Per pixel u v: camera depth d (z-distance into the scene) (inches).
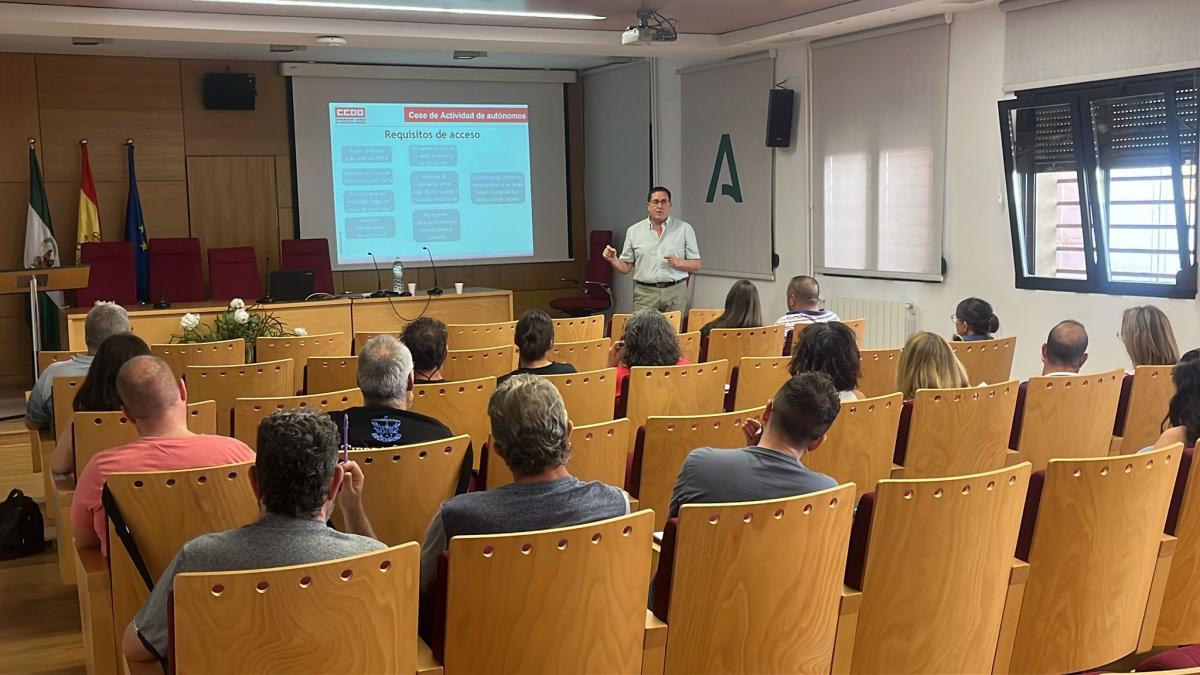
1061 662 101.0
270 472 76.2
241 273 395.5
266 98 421.7
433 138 450.0
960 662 93.7
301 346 215.3
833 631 89.7
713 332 209.5
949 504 88.6
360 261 440.5
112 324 177.5
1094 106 244.2
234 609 68.2
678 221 327.9
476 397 148.6
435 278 421.4
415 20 303.6
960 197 285.7
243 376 167.9
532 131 469.7
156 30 282.2
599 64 458.0
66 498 139.2
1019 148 264.5
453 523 84.9
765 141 356.5
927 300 302.0
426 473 112.2
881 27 305.3
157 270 385.4
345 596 71.1
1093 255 250.8
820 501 85.4
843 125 325.1
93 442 129.3
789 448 97.4
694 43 346.0
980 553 91.4
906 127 301.0
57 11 267.3
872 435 133.2
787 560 85.2
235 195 419.8
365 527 94.3
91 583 104.5
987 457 145.6
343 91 431.5
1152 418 163.9
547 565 77.0
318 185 430.6
